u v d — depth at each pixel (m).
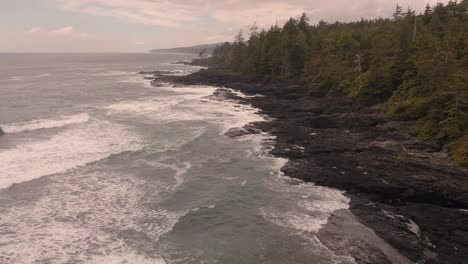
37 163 30.31
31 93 70.69
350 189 27.62
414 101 43.34
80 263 17.91
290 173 30.30
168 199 25.50
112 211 23.36
